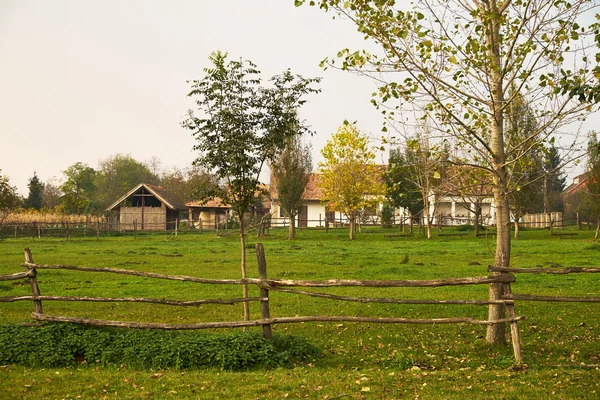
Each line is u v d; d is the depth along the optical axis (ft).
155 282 73.56
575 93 33.30
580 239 146.61
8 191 187.83
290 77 43.21
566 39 34.37
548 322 46.03
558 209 250.16
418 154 40.50
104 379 30.17
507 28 37.35
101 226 206.49
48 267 36.68
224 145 41.96
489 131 39.91
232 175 42.86
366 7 35.63
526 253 108.37
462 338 40.57
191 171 300.40
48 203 345.92
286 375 30.66
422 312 51.19
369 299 34.22
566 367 32.01
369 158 166.81
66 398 27.30
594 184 142.31
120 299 36.22
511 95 38.52
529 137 35.37
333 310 52.80
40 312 37.27
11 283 70.13
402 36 35.45
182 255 113.19
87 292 63.52
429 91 35.50
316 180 242.37
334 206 167.32
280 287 35.06
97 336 35.01
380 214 213.66
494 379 29.53
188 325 34.53
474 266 88.69
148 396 27.37
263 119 43.42
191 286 69.92
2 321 46.24
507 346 37.14
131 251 120.98
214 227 234.38
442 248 125.39
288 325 45.78
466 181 40.16
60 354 33.55
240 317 49.70
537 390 27.14
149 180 419.74
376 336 41.47
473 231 178.91
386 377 30.14
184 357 32.83
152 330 35.83
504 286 33.53
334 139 166.50
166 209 236.84
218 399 26.78
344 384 28.91
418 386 28.45
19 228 187.11
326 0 36.24
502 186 36.78
